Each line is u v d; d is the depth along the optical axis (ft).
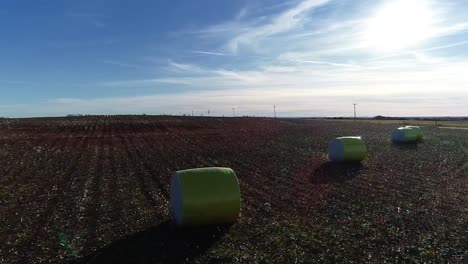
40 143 104.83
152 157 79.05
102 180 55.83
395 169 61.57
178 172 34.91
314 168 63.10
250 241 30.86
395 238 31.30
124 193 47.80
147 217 37.70
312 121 215.72
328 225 34.50
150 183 53.52
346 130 143.84
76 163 71.56
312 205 40.83
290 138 113.80
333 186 49.67
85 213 39.58
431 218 36.27
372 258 27.58
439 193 45.65
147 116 222.69
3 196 46.93
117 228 34.73
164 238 32.07
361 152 67.31
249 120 208.03
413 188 48.26
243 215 37.63
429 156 75.41
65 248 30.40
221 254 28.25
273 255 28.09
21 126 156.46
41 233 33.96
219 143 103.40
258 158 75.15
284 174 58.18
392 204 41.01
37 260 28.40
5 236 33.40
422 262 26.96
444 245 29.91
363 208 39.55
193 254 28.63
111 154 84.12
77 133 135.13
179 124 172.65
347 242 30.48
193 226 33.88
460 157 73.97
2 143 103.35
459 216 36.86
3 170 64.13
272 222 35.29
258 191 47.34
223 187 34.19
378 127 161.99
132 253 29.17
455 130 142.51
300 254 28.25
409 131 98.12
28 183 54.24
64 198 45.80
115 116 222.69
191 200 33.04
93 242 31.50
